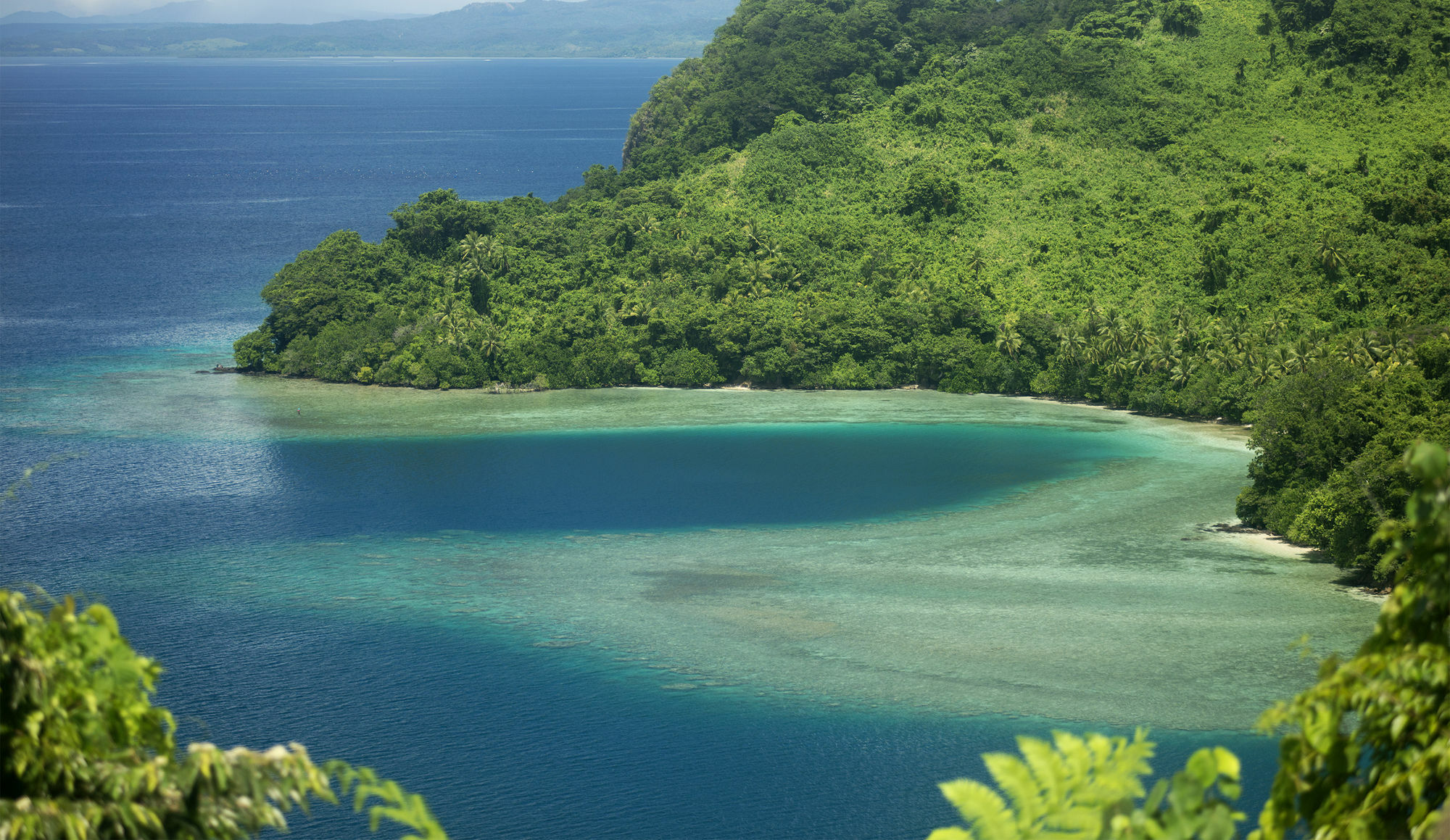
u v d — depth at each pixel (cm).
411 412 17412
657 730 7656
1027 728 7538
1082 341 17575
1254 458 14475
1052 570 10781
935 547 11550
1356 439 10956
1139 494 13175
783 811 6575
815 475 14188
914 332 19012
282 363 19538
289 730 7719
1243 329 16962
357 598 10325
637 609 9988
